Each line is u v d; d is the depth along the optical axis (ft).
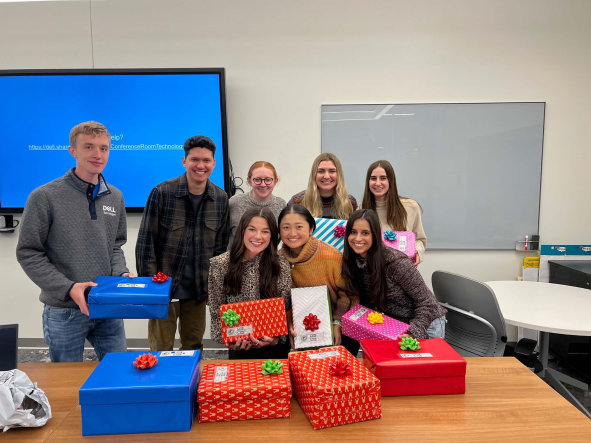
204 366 3.96
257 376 3.67
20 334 10.10
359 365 3.77
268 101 9.64
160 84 9.20
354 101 9.61
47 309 5.29
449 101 9.57
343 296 5.53
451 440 3.15
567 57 9.42
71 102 9.25
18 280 9.97
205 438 3.21
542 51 9.40
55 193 5.10
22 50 9.51
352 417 3.38
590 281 8.27
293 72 9.55
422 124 9.63
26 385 3.41
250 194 7.68
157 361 3.79
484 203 9.85
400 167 9.78
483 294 6.02
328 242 6.17
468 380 4.11
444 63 9.46
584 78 9.48
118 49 9.49
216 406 3.41
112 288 4.65
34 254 5.00
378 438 3.18
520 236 9.90
